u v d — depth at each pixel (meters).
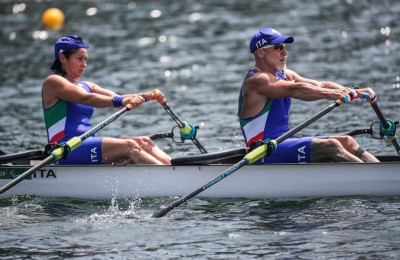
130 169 31.88
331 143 31.03
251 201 31.31
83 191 32.31
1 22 94.56
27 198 32.53
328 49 71.88
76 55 32.56
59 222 29.03
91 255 25.06
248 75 31.62
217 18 93.00
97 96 31.81
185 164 31.44
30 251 25.55
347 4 98.62
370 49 70.88
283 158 31.67
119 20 93.69
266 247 25.31
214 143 42.72
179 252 25.14
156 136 35.19
